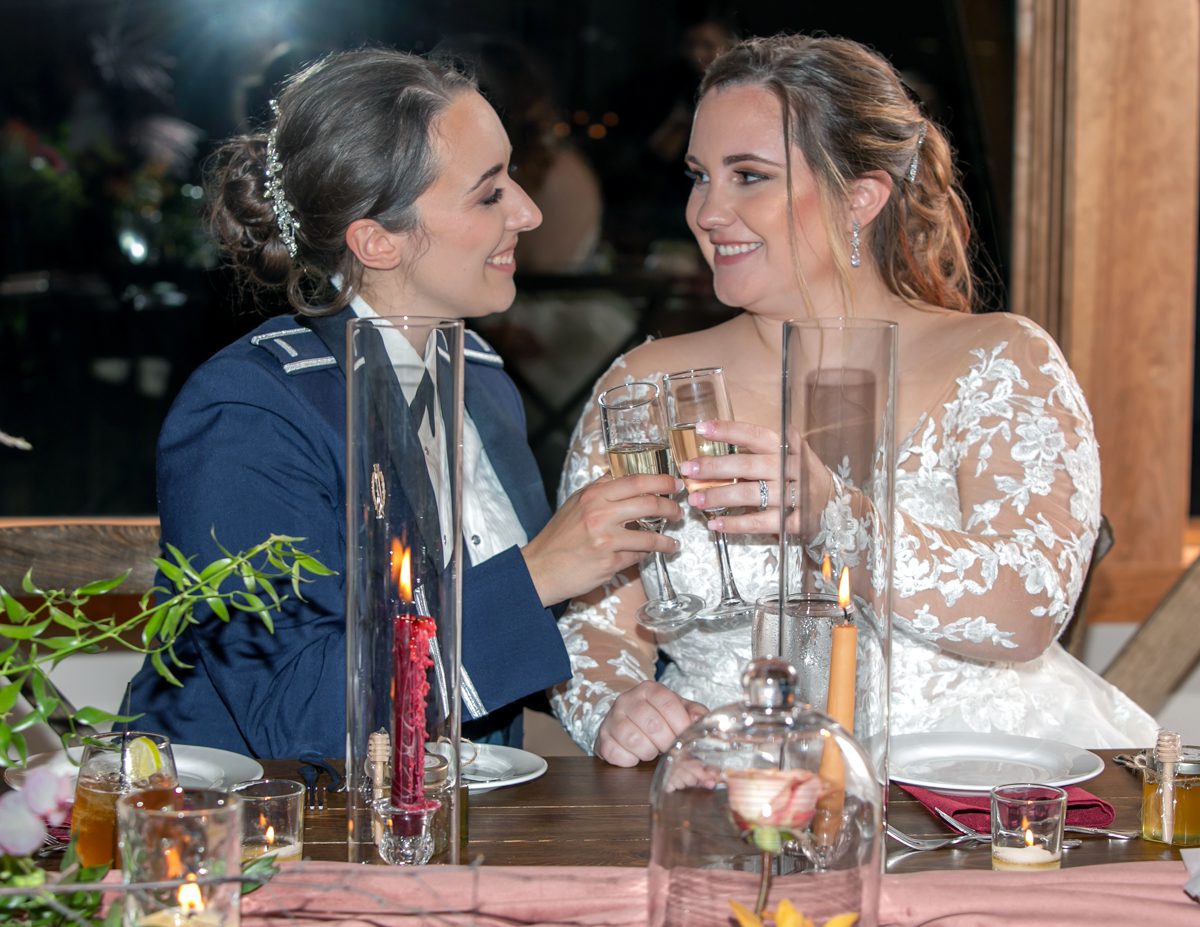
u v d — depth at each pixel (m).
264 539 1.74
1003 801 1.19
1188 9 3.49
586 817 1.34
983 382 1.97
